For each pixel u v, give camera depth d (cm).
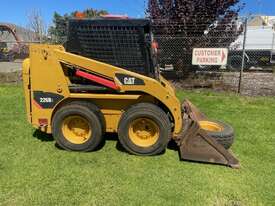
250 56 2470
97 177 510
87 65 578
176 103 579
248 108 954
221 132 596
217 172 538
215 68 1327
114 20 581
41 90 596
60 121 590
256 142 679
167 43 1313
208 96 1095
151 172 530
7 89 1142
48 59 583
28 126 730
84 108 582
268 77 1536
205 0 1304
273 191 488
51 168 534
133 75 575
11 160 560
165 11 1356
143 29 580
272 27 2453
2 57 2388
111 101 600
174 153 604
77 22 587
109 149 613
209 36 1322
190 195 469
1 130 704
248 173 540
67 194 461
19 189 470
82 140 599
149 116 568
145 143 586
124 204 443
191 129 566
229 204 452
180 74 1314
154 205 442
